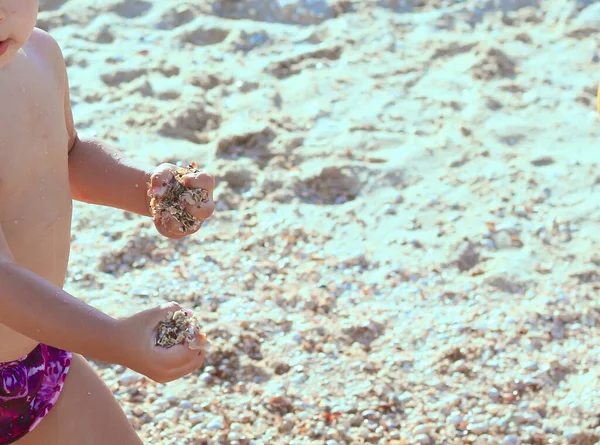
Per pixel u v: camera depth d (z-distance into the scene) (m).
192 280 3.81
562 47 5.72
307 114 5.04
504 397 3.26
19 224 2.07
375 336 3.55
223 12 6.11
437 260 3.98
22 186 2.05
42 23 5.80
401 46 5.73
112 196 2.37
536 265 3.94
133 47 5.62
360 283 3.84
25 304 1.79
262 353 3.43
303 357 3.41
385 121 5.00
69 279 3.75
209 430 3.10
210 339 3.45
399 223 4.23
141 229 4.07
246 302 3.69
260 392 3.25
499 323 3.59
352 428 3.14
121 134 4.76
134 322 1.80
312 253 4.03
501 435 3.12
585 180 4.51
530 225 4.18
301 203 4.39
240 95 5.20
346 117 5.02
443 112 5.07
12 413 2.19
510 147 4.79
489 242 4.08
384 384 3.29
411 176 4.53
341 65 5.53
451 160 4.66
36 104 2.08
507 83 5.32
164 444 3.04
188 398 3.22
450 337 3.53
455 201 4.36
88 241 3.99
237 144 4.72
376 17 6.06
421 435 3.10
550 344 3.51
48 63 2.17
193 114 4.93
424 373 3.35
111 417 2.31
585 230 4.17
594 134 4.89
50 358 2.26
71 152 2.38
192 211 2.21
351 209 4.31
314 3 6.16
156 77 5.32
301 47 5.73
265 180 4.46
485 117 5.00
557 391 3.29
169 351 1.79
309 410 3.18
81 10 5.94
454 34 5.88
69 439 2.26
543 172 4.57
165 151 4.64
